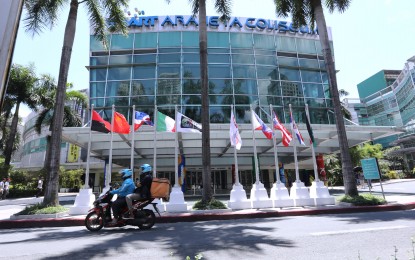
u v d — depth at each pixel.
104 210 8.01
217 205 11.18
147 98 22.56
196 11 15.11
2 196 22.48
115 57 23.70
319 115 24.67
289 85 24.77
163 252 5.34
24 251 5.73
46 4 13.19
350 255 4.77
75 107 28.56
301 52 26.12
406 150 52.41
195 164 24.64
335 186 32.56
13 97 27.27
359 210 10.76
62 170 33.25
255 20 26.08
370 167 12.38
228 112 22.72
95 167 37.31
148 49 23.98
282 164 25.38
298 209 10.91
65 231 8.27
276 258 4.74
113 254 5.29
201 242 6.13
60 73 12.30
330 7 15.48
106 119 22.09
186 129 12.45
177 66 23.58
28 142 52.41
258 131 16.95
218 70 23.91
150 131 16.19
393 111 71.75
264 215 10.26
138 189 8.20
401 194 16.75
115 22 14.91
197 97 22.80
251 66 24.52
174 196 11.23
